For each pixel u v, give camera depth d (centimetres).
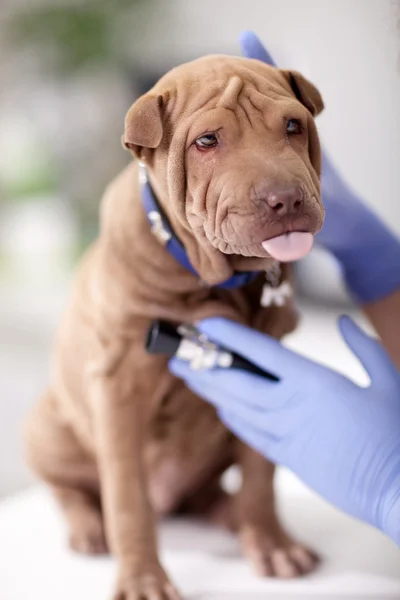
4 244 297
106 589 93
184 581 95
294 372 90
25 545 105
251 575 96
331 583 94
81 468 113
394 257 110
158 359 96
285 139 77
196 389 97
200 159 77
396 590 91
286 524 111
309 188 74
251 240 73
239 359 93
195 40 288
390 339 111
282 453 92
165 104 80
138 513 94
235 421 97
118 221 94
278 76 83
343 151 227
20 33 282
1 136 298
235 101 77
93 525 106
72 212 296
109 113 293
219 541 108
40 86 296
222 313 94
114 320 94
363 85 221
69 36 281
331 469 87
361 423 87
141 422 98
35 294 276
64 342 108
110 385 97
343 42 223
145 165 83
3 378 214
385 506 84
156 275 91
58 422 113
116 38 286
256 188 72
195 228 80
